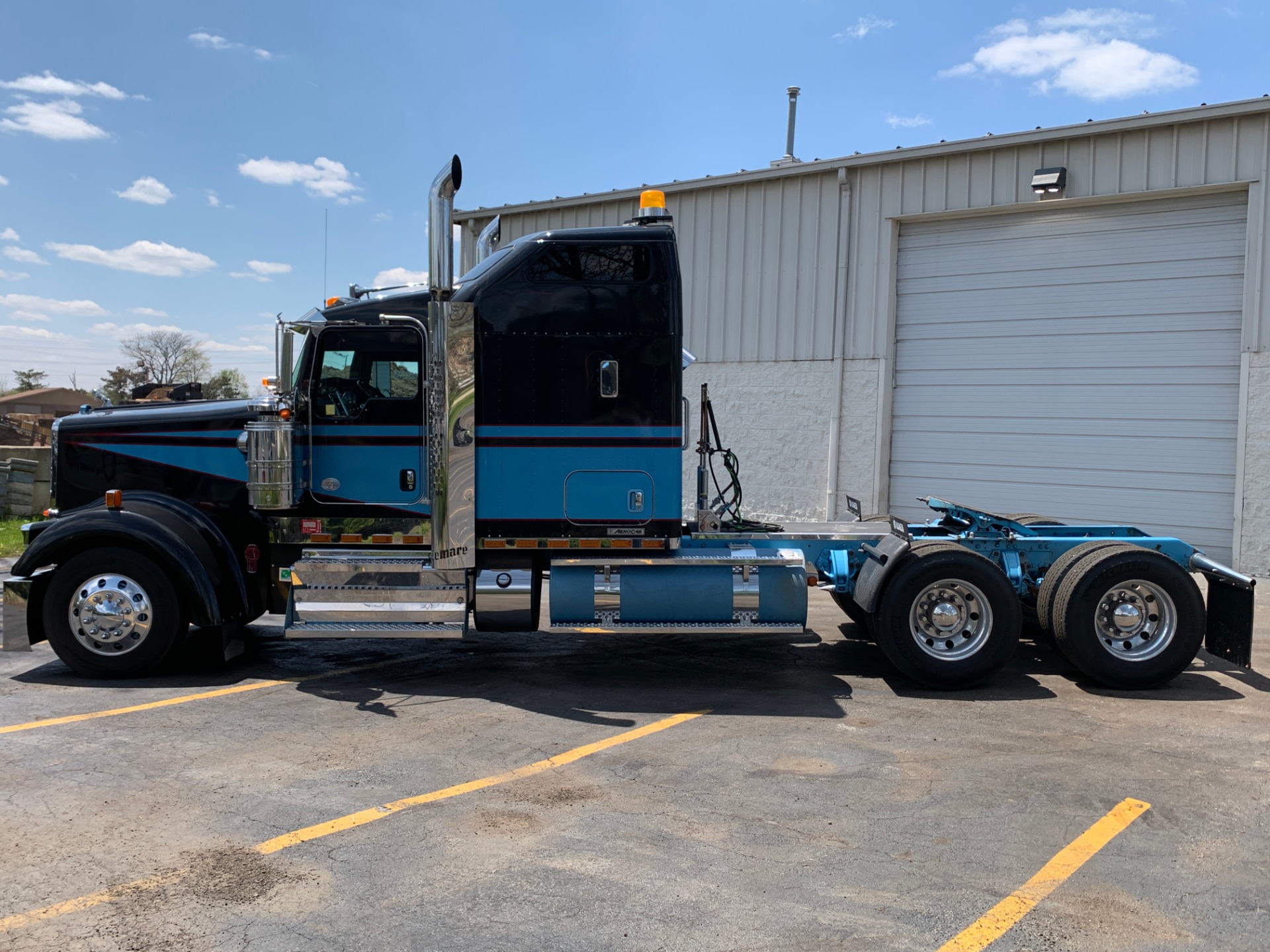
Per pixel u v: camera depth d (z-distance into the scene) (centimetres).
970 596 629
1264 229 1055
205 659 707
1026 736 529
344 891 342
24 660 695
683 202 1440
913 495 1309
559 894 341
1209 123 1080
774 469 1387
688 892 343
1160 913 330
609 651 752
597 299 632
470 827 399
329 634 614
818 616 907
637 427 635
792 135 1680
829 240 1331
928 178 1259
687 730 538
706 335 1433
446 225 610
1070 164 1164
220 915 324
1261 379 1062
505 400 630
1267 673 679
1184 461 1125
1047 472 1212
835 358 1334
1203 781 458
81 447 669
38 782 445
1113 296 1164
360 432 645
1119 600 629
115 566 625
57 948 303
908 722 556
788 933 315
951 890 346
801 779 458
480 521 633
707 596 640
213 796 430
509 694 615
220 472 659
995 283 1241
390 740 514
